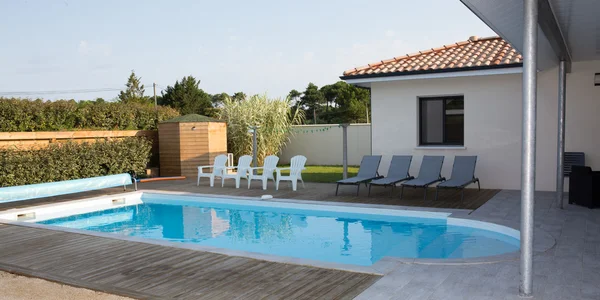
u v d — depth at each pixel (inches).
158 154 653.9
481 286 170.7
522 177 158.1
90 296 173.2
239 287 177.3
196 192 470.0
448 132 466.9
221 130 637.3
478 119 441.7
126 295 172.4
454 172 411.5
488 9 204.4
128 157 556.1
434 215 327.9
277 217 370.3
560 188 324.5
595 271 185.9
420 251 256.7
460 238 281.6
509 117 428.1
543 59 338.3
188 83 1384.1
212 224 351.6
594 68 392.2
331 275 188.7
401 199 387.9
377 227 322.0
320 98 1903.3
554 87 407.2
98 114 645.9
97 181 446.9
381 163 489.7
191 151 615.5
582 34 268.2
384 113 484.4
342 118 1713.8
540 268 190.7
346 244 279.9
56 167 474.0
